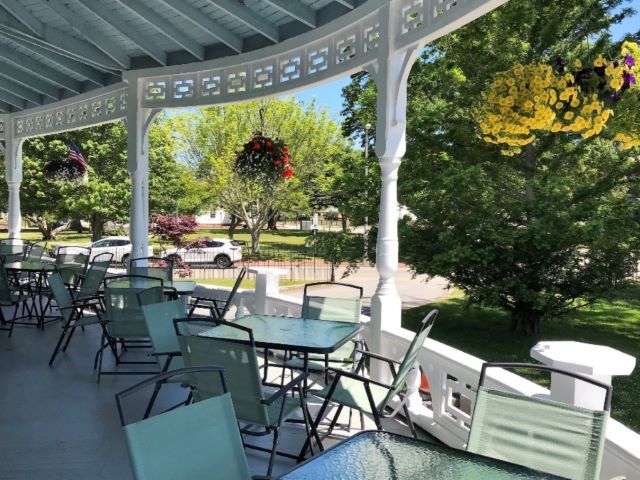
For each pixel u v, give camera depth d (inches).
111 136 682.8
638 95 90.2
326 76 180.4
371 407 112.3
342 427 142.9
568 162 361.1
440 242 340.5
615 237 303.7
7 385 168.9
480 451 75.5
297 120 695.1
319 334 136.3
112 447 126.2
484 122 99.2
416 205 345.4
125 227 892.0
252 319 155.8
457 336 350.9
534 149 361.7
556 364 83.9
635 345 320.2
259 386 105.1
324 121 714.2
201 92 232.7
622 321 387.5
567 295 330.3
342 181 404.5
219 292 247.0
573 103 91.6
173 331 151.7
